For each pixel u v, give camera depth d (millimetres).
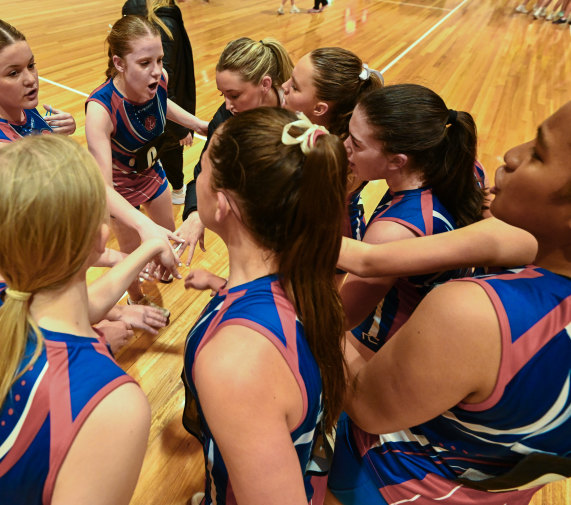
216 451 803
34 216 600
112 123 1896
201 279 1080
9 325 652
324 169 670
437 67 6047
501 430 696
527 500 987
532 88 5551
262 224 722
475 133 1132
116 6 7855
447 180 1146
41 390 632
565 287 643
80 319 719
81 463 628
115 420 639
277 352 673
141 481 1679
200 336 743
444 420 798
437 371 663
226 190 721
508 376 618
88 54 5566
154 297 2484
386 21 8148
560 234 624
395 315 1275
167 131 2279
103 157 1856
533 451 712
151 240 1250
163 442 1808
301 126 707
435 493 918
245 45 1772
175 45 2510
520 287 634
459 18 8719
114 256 1435
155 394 1989
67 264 652
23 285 660
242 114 736
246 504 674
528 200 616
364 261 1024
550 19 8930
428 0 10055
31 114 1710
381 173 1201
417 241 997
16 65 1466
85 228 645
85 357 675
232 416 641
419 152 1118
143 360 2133
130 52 1733
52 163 619
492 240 968
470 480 867
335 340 787
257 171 681
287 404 680
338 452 1085
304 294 735
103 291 1062
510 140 4215
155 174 2275
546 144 580
